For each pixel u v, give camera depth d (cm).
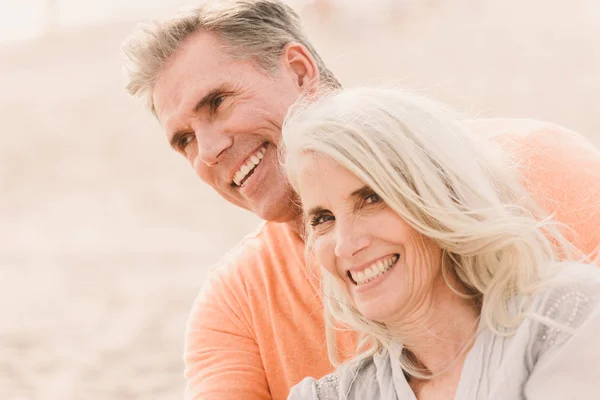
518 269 197
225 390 259
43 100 2191
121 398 557
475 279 202
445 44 1872
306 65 268
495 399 189
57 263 1008
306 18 2377
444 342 204
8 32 3912
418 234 201
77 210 1314
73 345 688
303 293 256
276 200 256
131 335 697
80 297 846
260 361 265
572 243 234
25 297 870
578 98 1335
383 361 214
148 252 1002
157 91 264
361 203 202
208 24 258
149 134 1806
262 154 260
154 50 260
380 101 204
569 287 193
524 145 243
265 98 258
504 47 1770
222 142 256
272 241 263
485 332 197
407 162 198
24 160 1698
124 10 3194
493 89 1461
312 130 203
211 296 273
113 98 2133
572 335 187
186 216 1180
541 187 238
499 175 217
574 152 244
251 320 265
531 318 192
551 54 1661
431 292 204
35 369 637
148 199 1323
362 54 1908
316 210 207
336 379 224
